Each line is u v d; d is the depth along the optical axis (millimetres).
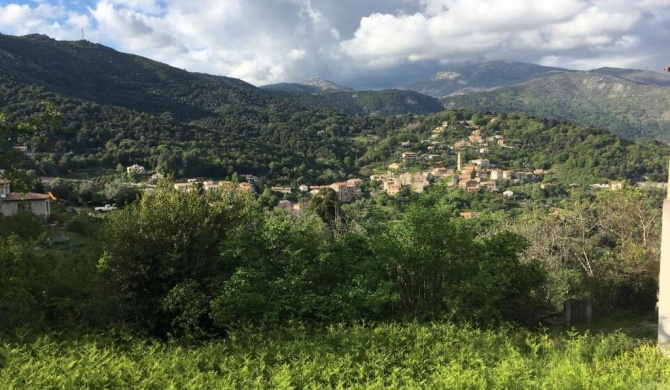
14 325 9328
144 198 11648
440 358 7520
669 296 8250
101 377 6535
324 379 6727
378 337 8266
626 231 15867
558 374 6762
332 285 10523
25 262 12469
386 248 10383
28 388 6105
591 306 12406
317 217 12219
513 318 11125
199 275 10781
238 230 10984
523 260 15062
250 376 6805
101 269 11266
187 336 8906
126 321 10250
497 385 6441
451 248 10625
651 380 6793
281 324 9305
